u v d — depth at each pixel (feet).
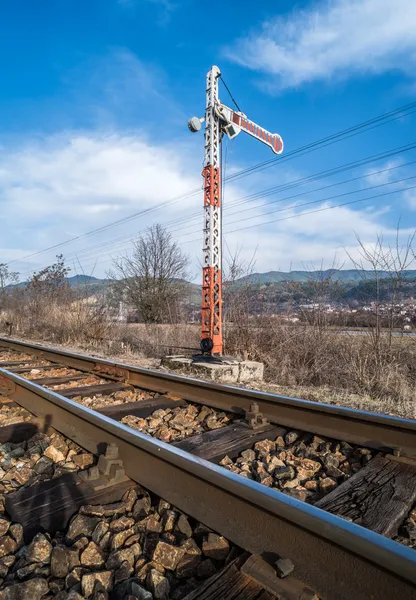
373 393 26.43
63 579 7.32
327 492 10.46
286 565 6.42
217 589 6.39
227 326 39.14
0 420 16.02
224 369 29.37
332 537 6.15
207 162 35.45
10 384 19.22
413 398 23.77
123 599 6.78
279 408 15.40
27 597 6.82
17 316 76.07
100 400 19.65
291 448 13.32
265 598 6.15
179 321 50.44
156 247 108.27
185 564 7.49
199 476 8.37
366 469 10.96
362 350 30.35
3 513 9.46
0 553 7.93
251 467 11.81
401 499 9.21
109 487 9.87
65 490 9.71
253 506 7.47
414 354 28.73
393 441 12.34
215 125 36.24
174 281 107.65
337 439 13.26
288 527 6.89
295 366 33.91
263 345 36.81
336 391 26.40
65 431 13.35
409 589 5.40
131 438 10.25
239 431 14.21
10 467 11.93
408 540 8.18
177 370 31.96
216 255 34.99
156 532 8.47
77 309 56.59
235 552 7.57
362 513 8.71
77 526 8.54
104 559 7.77
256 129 41.24
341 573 6.10
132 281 105.60
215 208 35.27
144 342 46.09
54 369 29.19
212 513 8.16
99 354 41.81
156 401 18.48
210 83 36.24
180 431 15.14
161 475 9.48
